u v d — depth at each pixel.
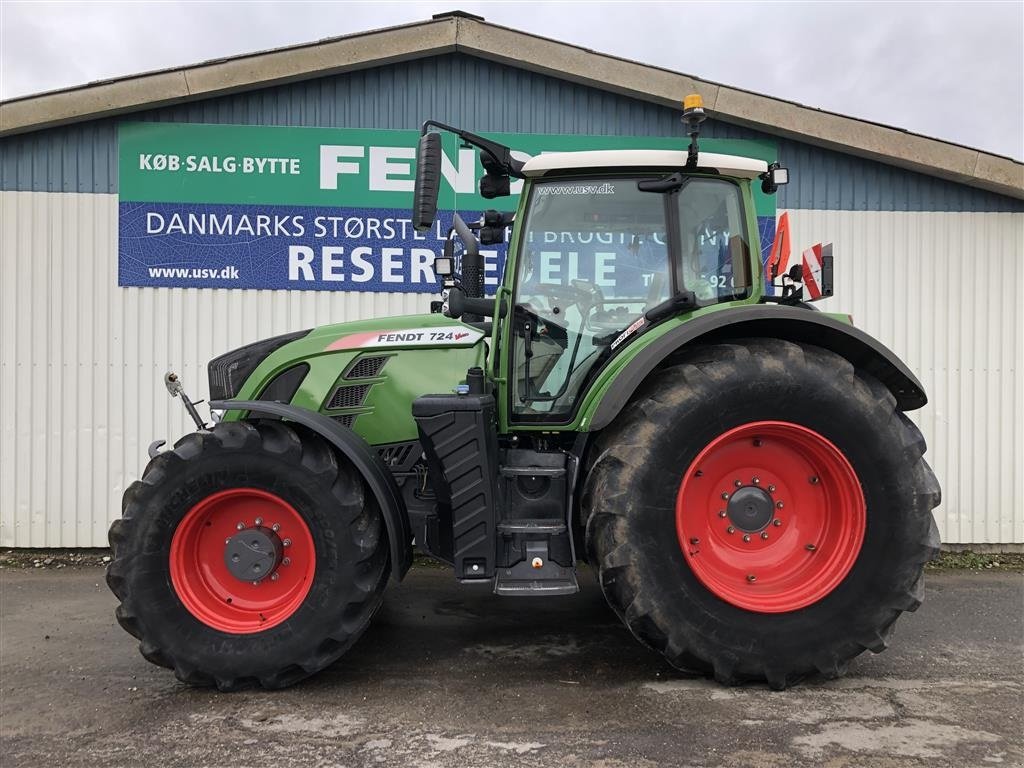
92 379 5.20
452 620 3.88
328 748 2.44
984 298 5.45
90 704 2.81
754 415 2.87
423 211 2.91
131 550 2.88
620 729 2.56
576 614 3.98
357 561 2.89
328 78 5.25
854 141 5.21
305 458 2.91
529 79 5.33
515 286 3.31
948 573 4.96
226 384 3.67
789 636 2.83
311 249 5.30
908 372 3.03
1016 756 2.38
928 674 3.10
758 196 5.39
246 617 2.96
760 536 3.00
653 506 2.82
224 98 5.22
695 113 3.08
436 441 2.95
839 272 5.44
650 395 2.92
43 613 4.02
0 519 5.18
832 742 2.47
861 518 2.87
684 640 2.80
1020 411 5.45
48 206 5.16
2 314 5.15
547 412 3.31
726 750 2.41
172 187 5.21
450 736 2.52
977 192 5.44
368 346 3.53
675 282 3.28
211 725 2.62
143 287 5.23
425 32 5.10
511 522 3.05
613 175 3.30
